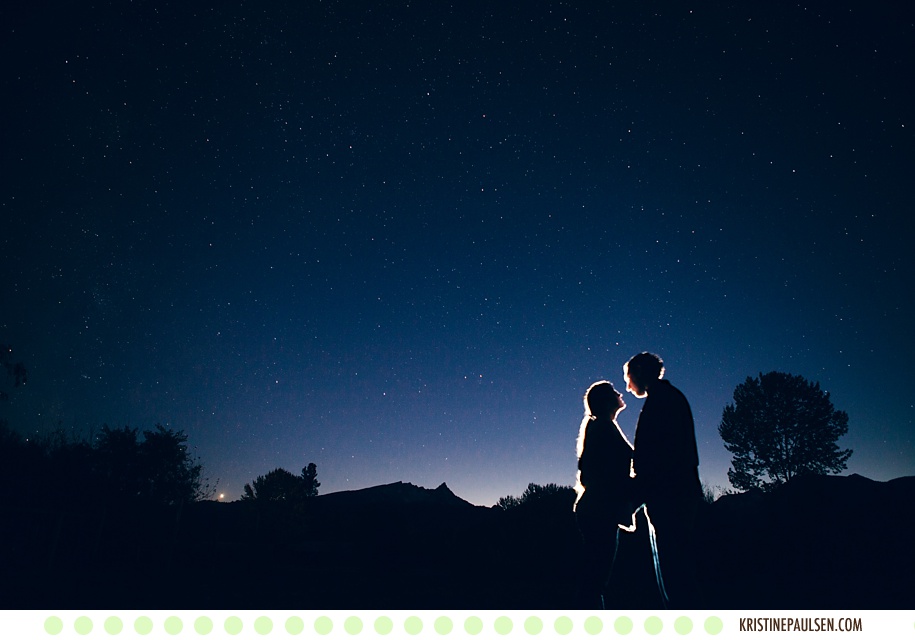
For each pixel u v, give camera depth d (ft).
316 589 27.07
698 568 34.22
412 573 42.01
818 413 79.87
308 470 134.00
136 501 48.80
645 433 10.81
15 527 35.94
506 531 50.26
